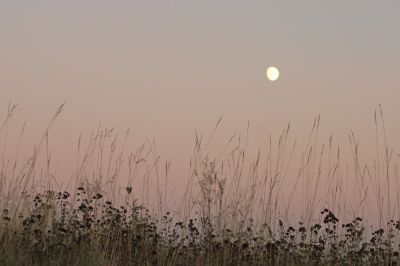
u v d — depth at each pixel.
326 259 10.55
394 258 10.16
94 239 10.05
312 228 10.55
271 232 10.41
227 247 10.20
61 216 10.44
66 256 9.75
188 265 10.36
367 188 10.45
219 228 10.31
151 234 10.81
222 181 10.26
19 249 9.67
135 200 10.85
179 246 10.64
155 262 10.38
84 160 10.52
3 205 9.91
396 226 10.21
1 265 8.99
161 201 10.88
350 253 10.54
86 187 10.48
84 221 10.38
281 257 10.37
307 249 10.45
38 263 9.53
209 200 10.33
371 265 10.41
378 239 10.38
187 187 10.67
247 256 10.26
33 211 10.30
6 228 9.81
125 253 10.41
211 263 9.97
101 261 9.53
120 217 10.69
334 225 10.62
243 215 10.32
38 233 9.95
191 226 10.63
